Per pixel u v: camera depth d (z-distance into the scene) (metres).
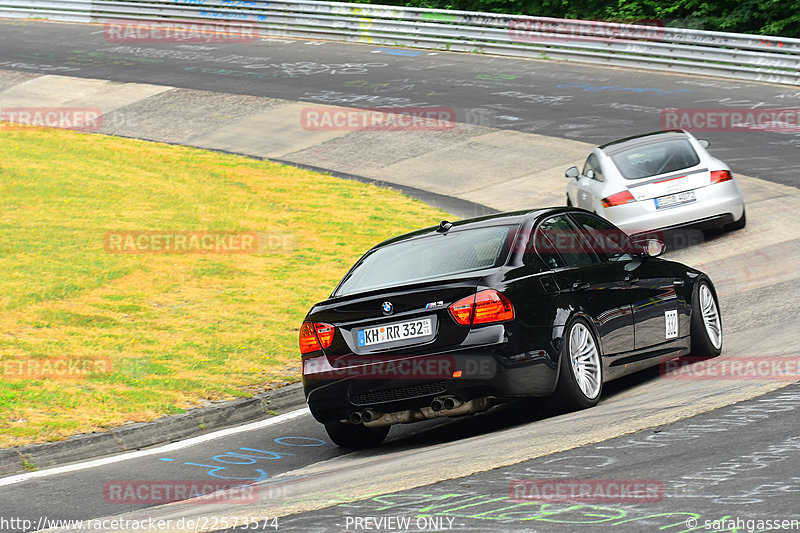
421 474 22.75
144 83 121.50
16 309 45.34
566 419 26.98
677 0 151.62
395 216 71.50
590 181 58.03
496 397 26.42
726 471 19.64
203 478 26.41
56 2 163.75
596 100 101.88
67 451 29.70
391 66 125.12
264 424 33.03
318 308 28.14
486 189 79.06
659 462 20.88
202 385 35.88
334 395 27.58
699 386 29.08
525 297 27.11
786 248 52.56
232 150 95.75
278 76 122.50
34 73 127.75
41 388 35.00
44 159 84.19
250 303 48.59
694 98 99.00
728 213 55.41
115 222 64.44
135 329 43.53
